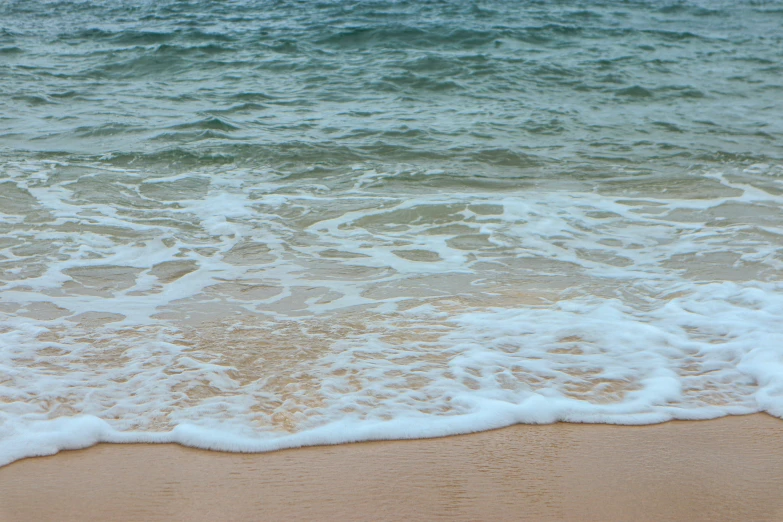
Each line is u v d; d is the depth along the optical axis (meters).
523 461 2.71
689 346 3.51
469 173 6.73
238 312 3.89
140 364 3.29
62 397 3.00
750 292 4.08
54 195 5.86
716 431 2.90
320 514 2.41
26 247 4.78
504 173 6.77
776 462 2.72
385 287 4.25
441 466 2.67
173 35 13.91
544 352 3.46
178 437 2.78
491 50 13.08
